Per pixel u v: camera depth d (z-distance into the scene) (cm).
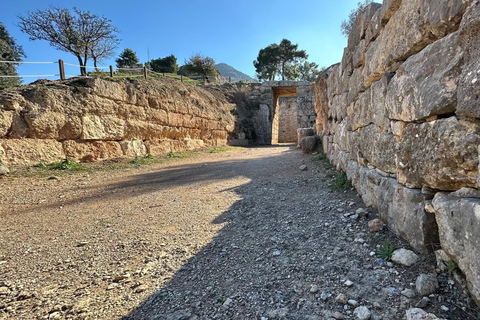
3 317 205
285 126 3506
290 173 706
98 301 222
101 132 1040
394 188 275
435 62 199
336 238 302
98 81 1030
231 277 248
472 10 159
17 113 823
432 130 203
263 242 316
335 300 203
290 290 221
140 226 400
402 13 258
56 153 911
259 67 4806
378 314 183
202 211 455
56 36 1675
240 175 762
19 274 273
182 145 1481
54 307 216
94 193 626
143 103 1228
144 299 222
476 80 155
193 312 203
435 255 220
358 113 433
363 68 405
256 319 191
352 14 1434
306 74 4947
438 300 185
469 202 164
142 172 897
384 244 266
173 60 3719
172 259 289
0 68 1841
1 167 742
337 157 648
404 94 244
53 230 400
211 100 2000
